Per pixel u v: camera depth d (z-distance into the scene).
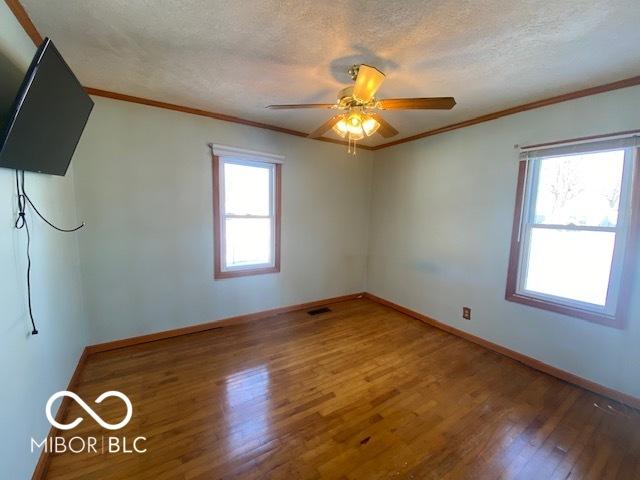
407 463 1.47
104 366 2.30
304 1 1.27
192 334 2.93
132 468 1.41
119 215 2.51
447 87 2.12
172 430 1.65
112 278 2.53
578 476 1.42
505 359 2.56
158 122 2.59
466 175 2.92
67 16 1.40
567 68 1.82
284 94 2.34
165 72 1.99
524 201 2.48
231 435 1.62
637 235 1.91
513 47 1.60
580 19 1.36
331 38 1.56
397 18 1.38
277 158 3.26
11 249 1.21
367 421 1.76
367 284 4.32
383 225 3.99
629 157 1.94
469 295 2.93
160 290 2.76
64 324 1.91
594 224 2.13
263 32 1.51
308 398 1.96
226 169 3.04
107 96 2.37
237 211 3.16
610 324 2.02
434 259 3.28
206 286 3.01
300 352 2.61
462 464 1.48
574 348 2.21
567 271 2.29
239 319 3.26
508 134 2.56
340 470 1.42
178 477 1.37
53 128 1.35
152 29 1.50
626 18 1.34
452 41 1.56
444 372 2.33
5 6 1.26
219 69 1.93
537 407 1.92
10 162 1.10
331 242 3.92
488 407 1.92
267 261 3.45
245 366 2.35
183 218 2.80
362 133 2.03
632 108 1.90
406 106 1.74
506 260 2.62
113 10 1.36
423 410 1.87
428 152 3.31
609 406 1.95
